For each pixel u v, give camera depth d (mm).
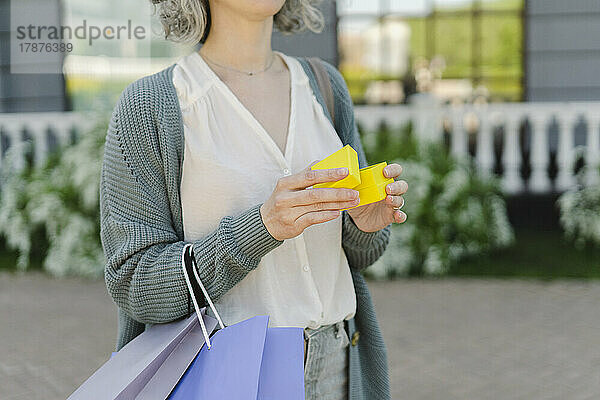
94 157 6562
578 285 5926
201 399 1030
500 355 4398
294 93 1402
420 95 8797
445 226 6461
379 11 8906
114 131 1283
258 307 1307
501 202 7047
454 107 7926
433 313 5238
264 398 1061
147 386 1062
